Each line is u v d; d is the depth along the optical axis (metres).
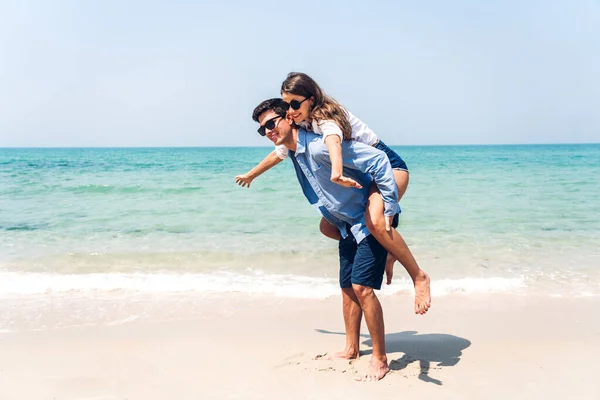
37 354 3.94
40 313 4.99
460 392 3.29
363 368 3.64
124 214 12.01
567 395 3.26
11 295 5.60
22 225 10.49
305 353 3.96
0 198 15.38
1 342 4.20
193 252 7.79
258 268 6.96
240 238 9.14
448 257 7.59
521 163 38.31
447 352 3.99
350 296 3.76
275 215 11.77
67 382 3.46
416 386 3.38
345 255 3.71
